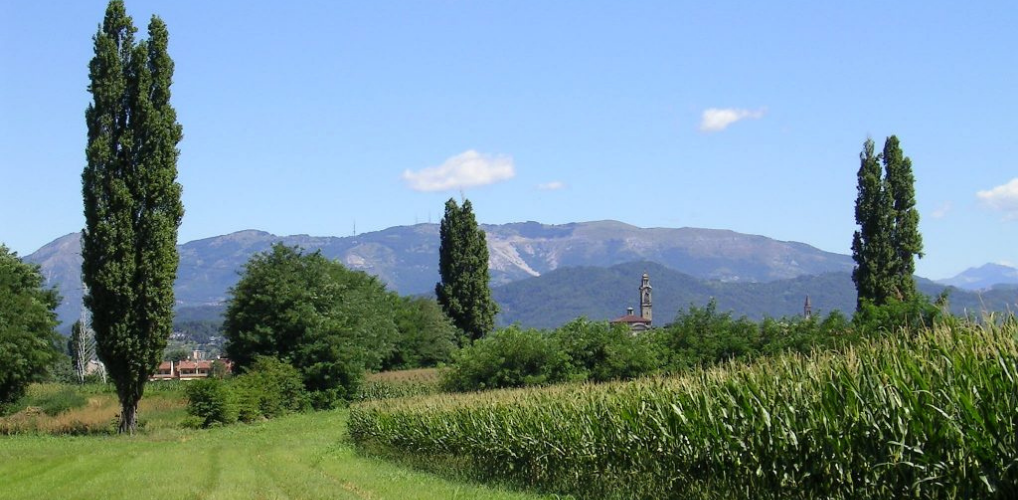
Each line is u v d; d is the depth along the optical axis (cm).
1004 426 902
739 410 1393
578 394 2119
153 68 4284
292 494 1981
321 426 4969
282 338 6525
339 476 2417
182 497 1955
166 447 3678
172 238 4306
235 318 6612
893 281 4053
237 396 5166
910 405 1016
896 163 4106
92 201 4175
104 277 4156
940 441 984
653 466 1680
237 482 2236
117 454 3275
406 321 9100
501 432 2295
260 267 6619
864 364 1118
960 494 966
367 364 7006
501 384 4141
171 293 4312
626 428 1777
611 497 1812
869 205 4112
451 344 7944
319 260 6831
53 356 5103
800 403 1249
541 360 4134
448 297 8100
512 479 2234
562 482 2028
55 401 5172
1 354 4678
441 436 2644
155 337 4272
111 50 4228
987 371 940
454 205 8150
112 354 4238
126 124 4266
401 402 3256
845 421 1134
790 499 1275
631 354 3734
